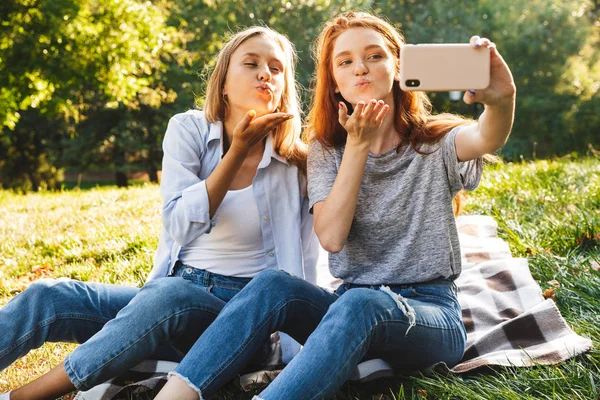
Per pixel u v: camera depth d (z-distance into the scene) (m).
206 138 2.80
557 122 24.42
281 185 2.79
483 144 2.33
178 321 2.35
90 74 14.34
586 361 2.54
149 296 2.35
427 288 2.51
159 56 20.94
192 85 22.78
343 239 2.45
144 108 25.28
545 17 25.09
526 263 3.37
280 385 2.10
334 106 2.69
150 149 26.22
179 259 2.76
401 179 2.52
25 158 27.91
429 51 2.09
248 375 2.63
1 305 4.28
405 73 2.10
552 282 3.29
